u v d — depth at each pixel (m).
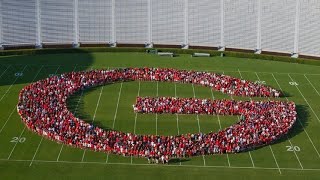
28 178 60.88
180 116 76.44
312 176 62.78
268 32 105.06
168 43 107.00
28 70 93.25
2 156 65.19
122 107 78.94
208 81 87.19
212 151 66.50
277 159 66.12
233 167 64.12
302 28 103.56
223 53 104.06
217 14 106.12
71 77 86.38
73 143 67.50
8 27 103.94
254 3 104.62
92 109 78.00
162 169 63.22
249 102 78.50
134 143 66.56
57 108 74.81
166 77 89.00
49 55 102.25
